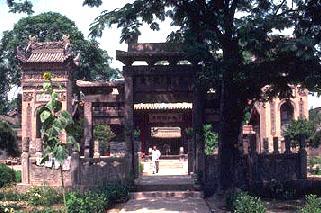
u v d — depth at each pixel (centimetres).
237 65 1850
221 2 1923
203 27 1955
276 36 1752
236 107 1995
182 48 1972
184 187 2223
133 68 2378
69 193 1870
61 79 4262
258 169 2219
